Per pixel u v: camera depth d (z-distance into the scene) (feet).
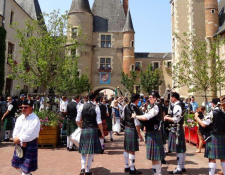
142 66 91.86
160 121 13.71
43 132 24.77
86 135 15.26
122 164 18.65
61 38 31.40
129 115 16.60
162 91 89.97
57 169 16.97
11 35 61.87
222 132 13.89
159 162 13.80
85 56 84.17
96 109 15.72
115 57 89.40
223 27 62.03
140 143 28.84
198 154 22.47
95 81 87.92
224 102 16.48
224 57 57.72
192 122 27.40
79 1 86.48
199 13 66.69
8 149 23.65
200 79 36.73
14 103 28.84
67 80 54.95
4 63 54.95
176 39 67.46
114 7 96.27
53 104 43.60
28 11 85.92
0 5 57.06
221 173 16.01
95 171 16.69
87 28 86.02
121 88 87.25
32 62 30.37
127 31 87.86
